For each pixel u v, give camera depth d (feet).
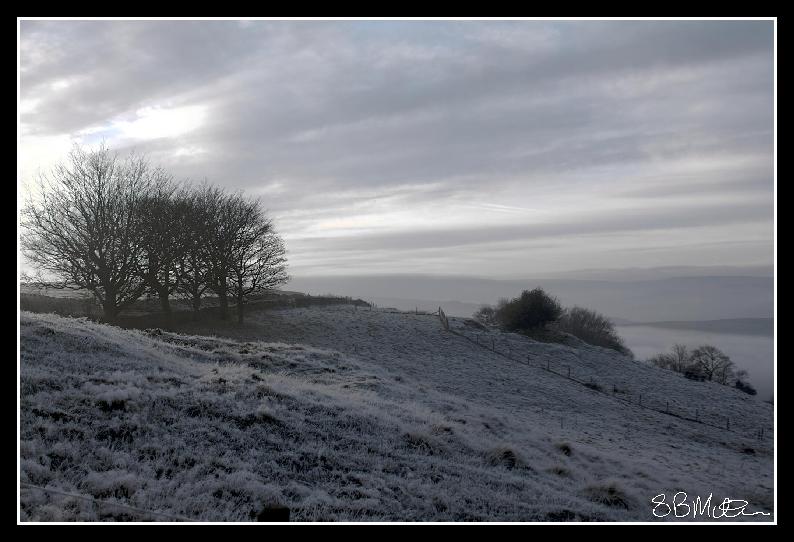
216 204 198.29
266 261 205.36
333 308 242.17
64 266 165.68
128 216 169.99
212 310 212.23
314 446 59.57
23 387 56.65
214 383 71.87
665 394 168.35
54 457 45.98
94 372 69.10
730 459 113.50
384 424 70.33
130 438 51.98
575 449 86.22
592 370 184.03
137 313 203.21
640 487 74.74
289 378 89.61
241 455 53.83
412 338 197.77
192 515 42.45
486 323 256.73
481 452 71.00
